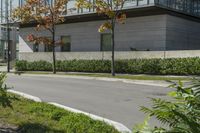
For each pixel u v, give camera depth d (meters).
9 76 30.64
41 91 17.89
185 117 2.79
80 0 29.11
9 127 8.43
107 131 8.31
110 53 32.22
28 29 45.25
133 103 13.89
